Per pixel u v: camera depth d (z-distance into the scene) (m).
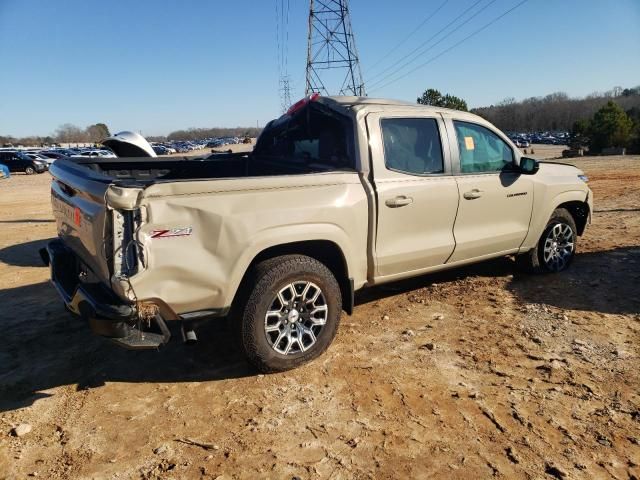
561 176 5.47
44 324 4.70
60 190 4.05
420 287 5.39
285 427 2.99
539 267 5.57
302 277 3.55
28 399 3.39
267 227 3.38
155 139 167.88
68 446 2.87
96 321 2.95
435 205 4.34
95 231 3.07
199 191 3.12
